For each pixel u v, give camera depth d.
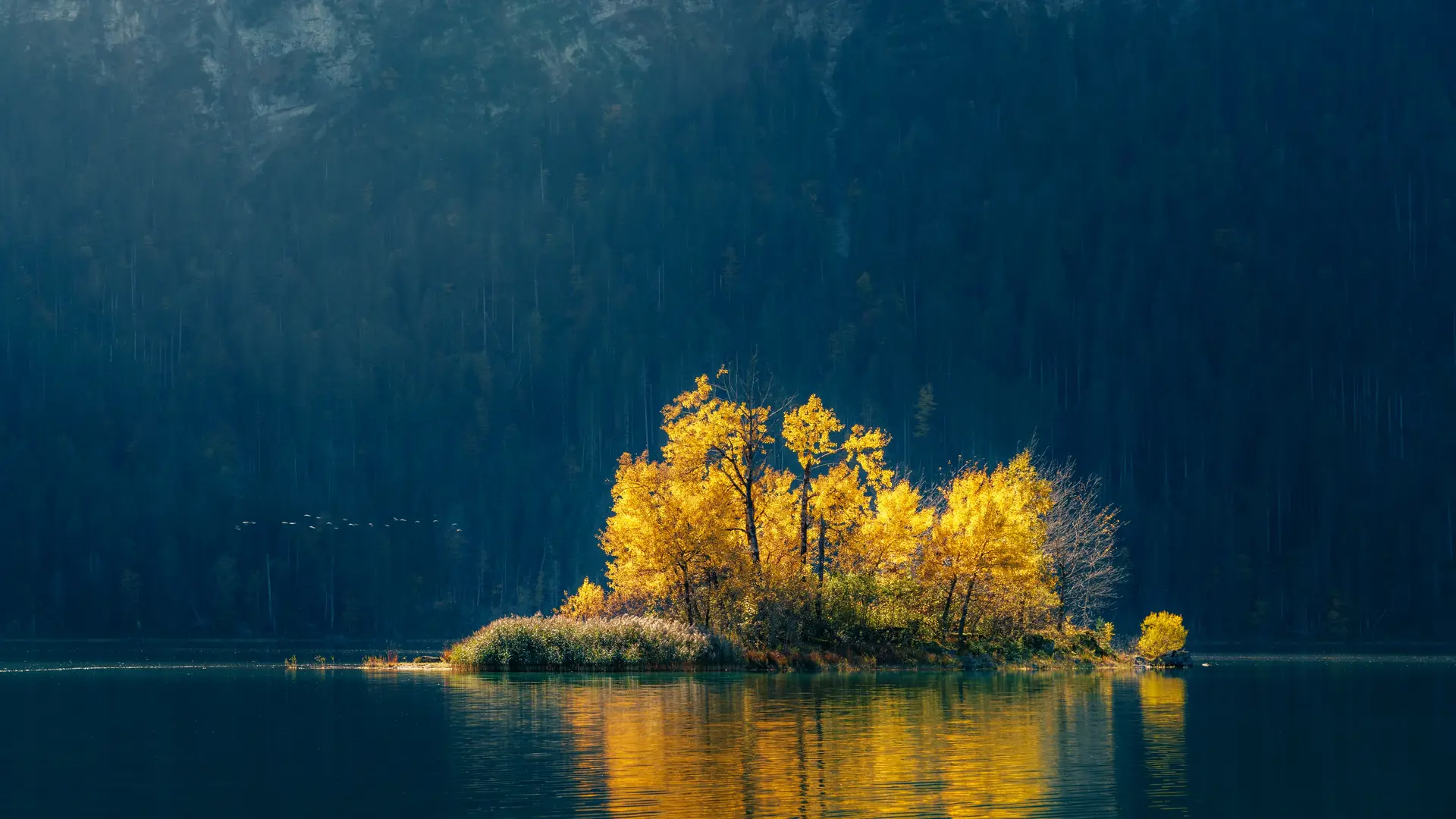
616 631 56.41
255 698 42.12
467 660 57.28
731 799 20.09
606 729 29.92
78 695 44.62
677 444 61.47
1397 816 19.22
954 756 24.89
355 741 28.25
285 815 19.22
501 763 24.31
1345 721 33.75
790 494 63.06
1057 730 29.66
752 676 51.06
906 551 63.31
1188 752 26.05
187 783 22.42
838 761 24.17
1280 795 20.89
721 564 59.69
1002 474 65.44
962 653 61.03
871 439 62.91
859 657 58.25
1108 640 71.00
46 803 20.45
